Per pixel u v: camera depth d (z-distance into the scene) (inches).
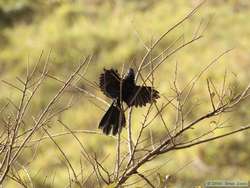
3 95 673.6
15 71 749.9
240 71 690.8
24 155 569.9
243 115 631.2
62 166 585.3
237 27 794.2
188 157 597.3
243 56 723.4
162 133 590.9
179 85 661.9
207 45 754.2
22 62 760.3
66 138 634.2
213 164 598.9
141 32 784.3
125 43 772.6
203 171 588.4
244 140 616.4
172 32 768.9
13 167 234.1
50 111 257.9
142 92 210.8
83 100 673.6
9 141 226.2
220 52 738.8
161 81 676.7
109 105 230.7
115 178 217.2
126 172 217.8
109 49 772.0
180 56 733.9
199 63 711.7
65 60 731.4
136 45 755.4
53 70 708.0
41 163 580.7
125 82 208.5
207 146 608.1
